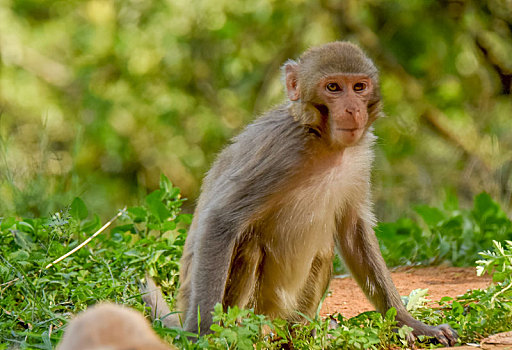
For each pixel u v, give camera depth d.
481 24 23.92
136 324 2.62
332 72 7.73
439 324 8.05
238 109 24.95
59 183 14.04
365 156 8.45
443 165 23.73
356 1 24.11
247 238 8.09
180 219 11.06
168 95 24.86
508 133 23.22
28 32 26.02
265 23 24.12
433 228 13.34
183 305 8.30
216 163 8.57
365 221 8.53
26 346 6.66
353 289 10.72
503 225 13.09
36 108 25.02
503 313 7.54
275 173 7.89
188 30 24.75
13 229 10.17
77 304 8.12
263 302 8.44
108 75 25.25
